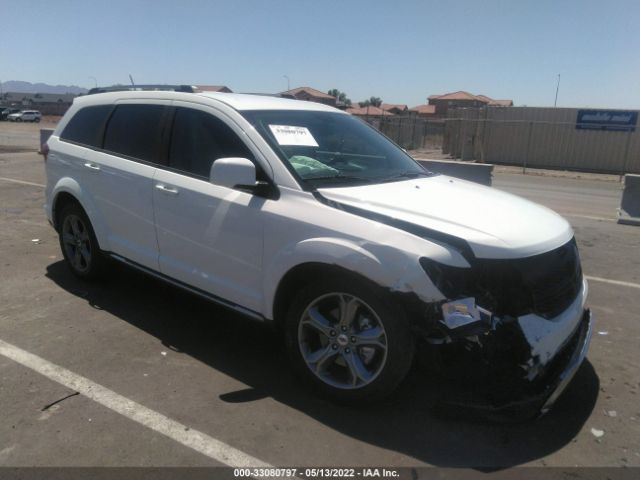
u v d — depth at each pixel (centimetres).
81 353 393
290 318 344
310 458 288
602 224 922
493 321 292
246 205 361
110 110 492
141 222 441
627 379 381
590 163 2372
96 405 329
